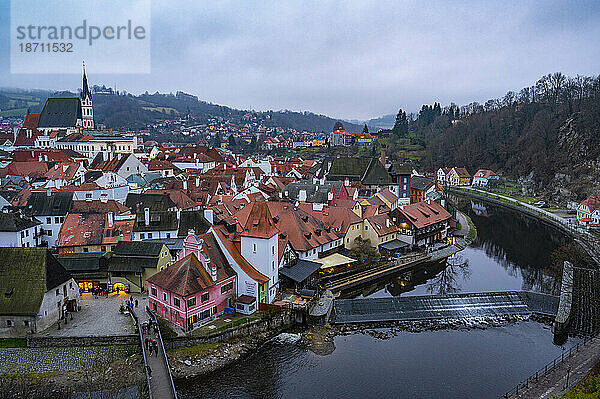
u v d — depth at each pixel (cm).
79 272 8344
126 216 10625
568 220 16588
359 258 10812
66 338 6475
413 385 6275
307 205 12331
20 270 6962
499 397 5997
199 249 7394
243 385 6184
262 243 8025
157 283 7325
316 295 8500
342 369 6644
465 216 17700
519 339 7644
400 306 8525
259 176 19812
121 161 17975
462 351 7231
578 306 8319
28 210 10406
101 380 5838
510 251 13262
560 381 5925
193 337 6806
